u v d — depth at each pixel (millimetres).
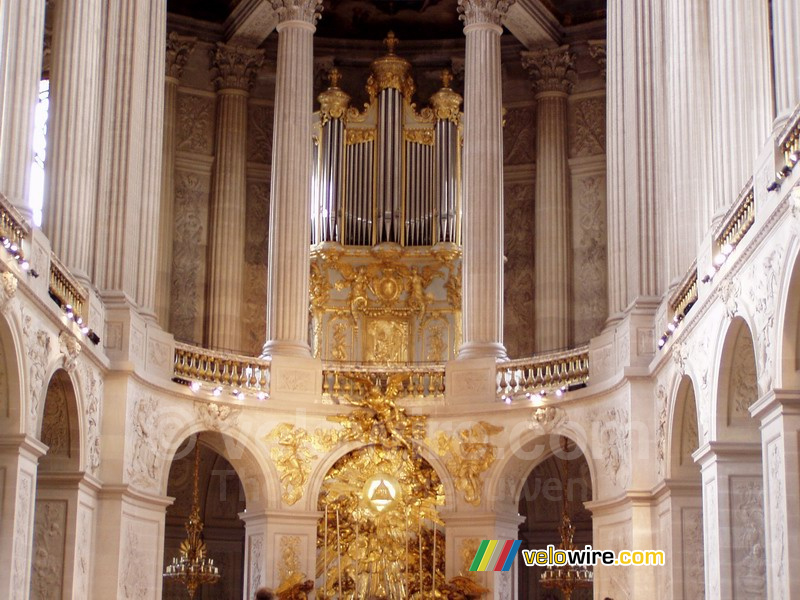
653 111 27656
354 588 29516
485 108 31812
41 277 22109
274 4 32531
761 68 21531
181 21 35656
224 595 34344
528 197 36125
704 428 22281
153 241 28516
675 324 24578
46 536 24312
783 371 17750
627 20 28641
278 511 29000
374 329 33750
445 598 28766
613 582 26672
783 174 17344
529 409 29094
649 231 27203
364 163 34219
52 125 25625
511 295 35750
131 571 26328
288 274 30812
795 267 17094
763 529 21141
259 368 29859
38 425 21938
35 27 22578
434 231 33781
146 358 27500
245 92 35969
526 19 35094
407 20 37125
